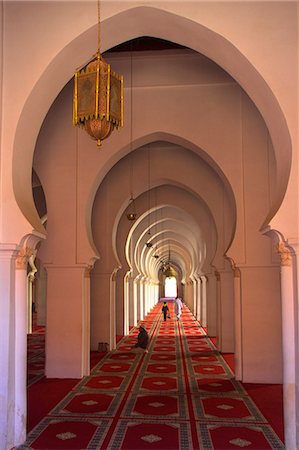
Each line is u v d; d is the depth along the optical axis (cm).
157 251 2936
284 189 539
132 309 1945
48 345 925
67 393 794
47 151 927
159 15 576
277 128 564
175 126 886
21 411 551
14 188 558
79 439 568
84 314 942
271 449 534
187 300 3319
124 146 905
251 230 866
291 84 541
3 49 571
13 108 564
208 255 1503
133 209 1498
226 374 954
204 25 556
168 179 1173
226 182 891
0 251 544
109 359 1141
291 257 542
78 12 574
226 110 880
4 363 532
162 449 536
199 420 643
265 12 552
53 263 926
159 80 889
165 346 1370
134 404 724
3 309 540
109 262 1229
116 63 895
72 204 923
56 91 622
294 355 532
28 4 575
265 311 862
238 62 572
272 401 737
